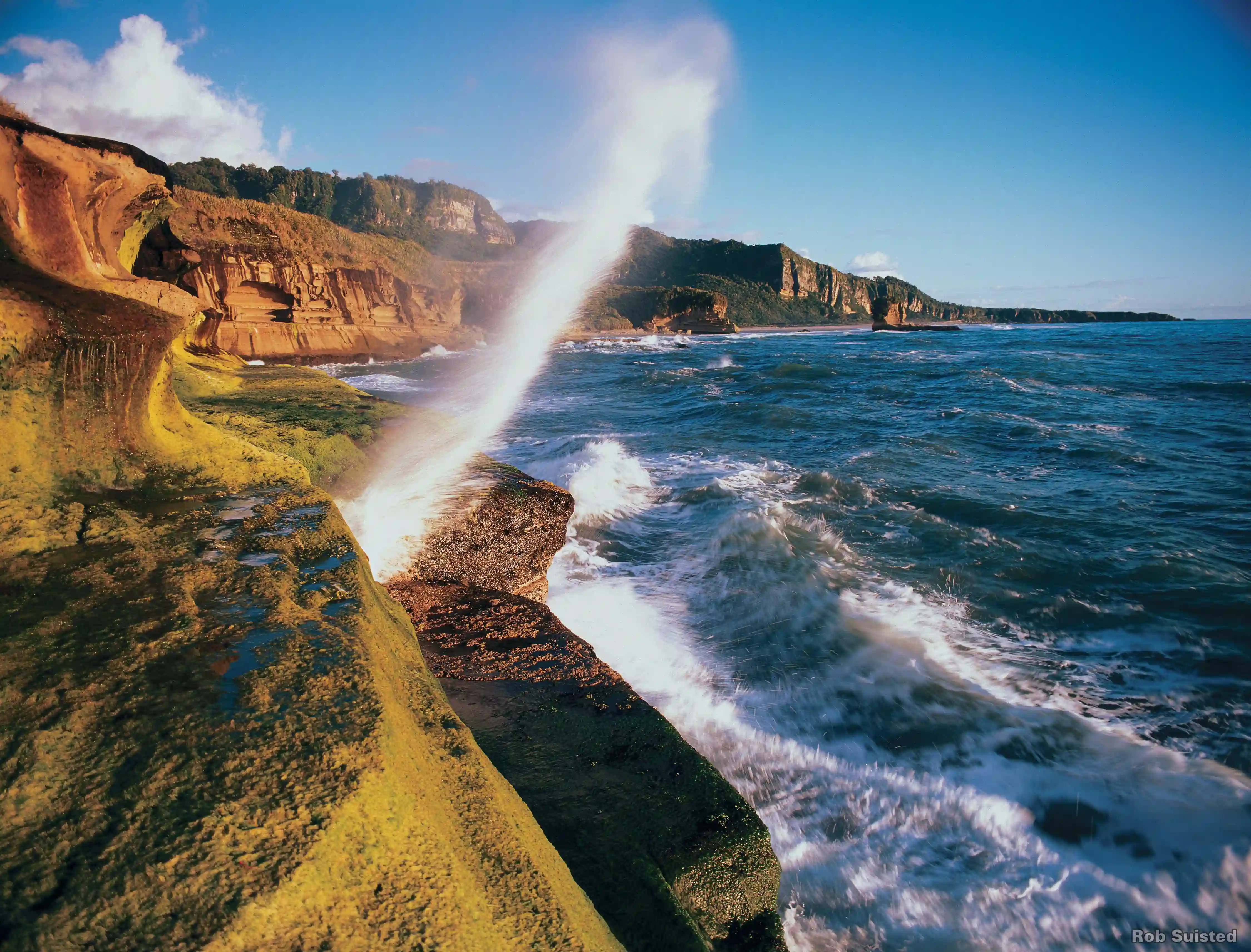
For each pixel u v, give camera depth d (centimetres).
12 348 284
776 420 1648
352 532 377
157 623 223
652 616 602
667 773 290
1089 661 529
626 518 889
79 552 267
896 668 517
